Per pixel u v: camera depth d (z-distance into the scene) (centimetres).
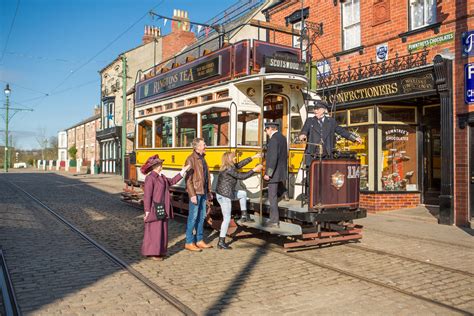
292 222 837
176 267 653
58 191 1980
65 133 6156
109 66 3928
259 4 1955
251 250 774
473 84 993
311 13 1505
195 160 773
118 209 1322
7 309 465
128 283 566
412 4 1168
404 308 484
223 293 530
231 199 791
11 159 7675
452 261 702
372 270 643
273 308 480
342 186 760
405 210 1212
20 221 1063
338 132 793
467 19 1013
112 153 3919
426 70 1054
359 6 1323
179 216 1151
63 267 641
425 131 1243
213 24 2033
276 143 752
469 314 467
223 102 887
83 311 464
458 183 1027
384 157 1241
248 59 848
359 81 1221
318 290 545
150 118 1256
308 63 1188
